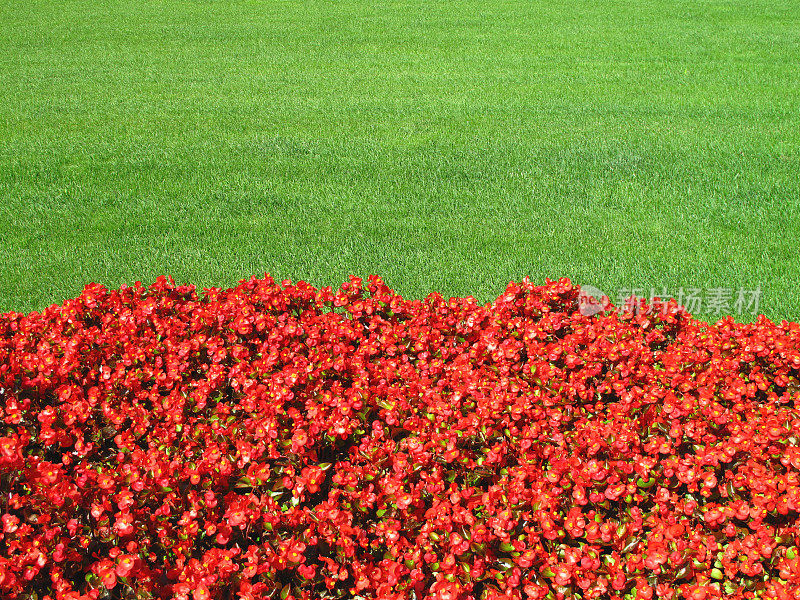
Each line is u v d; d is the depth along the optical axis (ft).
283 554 9.28
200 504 9.97
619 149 28.17
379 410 11.84
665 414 11.46
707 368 13.02
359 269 19.60
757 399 13.15
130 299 15.11
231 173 26.58
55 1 65.72
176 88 39.34
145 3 64.95
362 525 10.15
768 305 17.35
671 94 36.50
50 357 12.27
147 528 9.77
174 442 11.26
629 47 47.44
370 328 13.80
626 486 10.14
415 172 26.40
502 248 20.57
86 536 9.62
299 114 34.01
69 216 22.88
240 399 12.18
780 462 10.58
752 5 60.03
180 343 13.38
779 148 27.86
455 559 9.16
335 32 53.26
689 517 10.16
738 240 20.58
